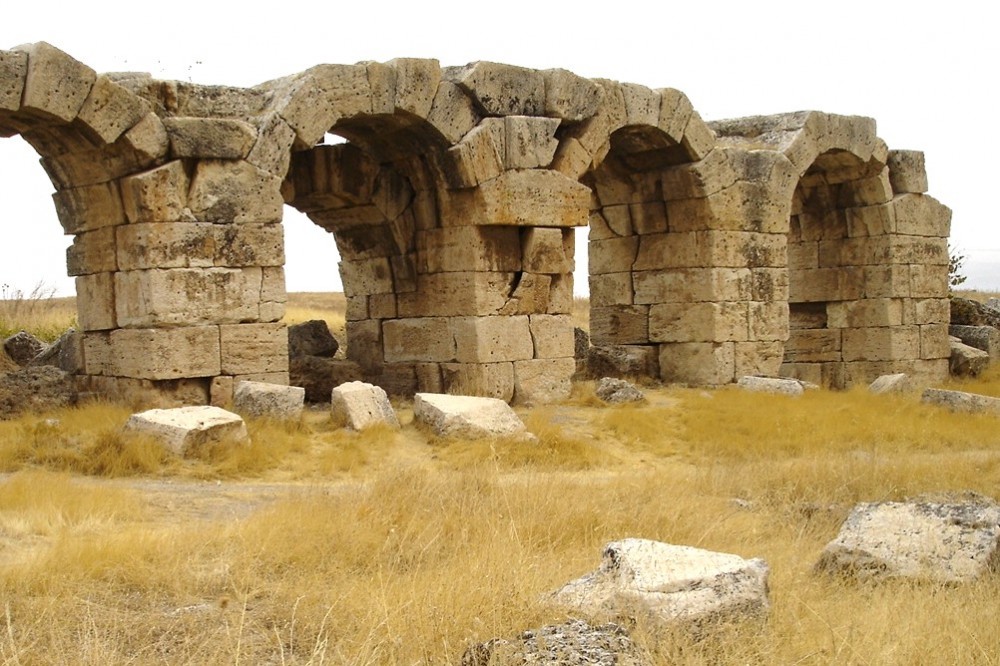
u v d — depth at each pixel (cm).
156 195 1689
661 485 1337
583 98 2109
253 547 943
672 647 689
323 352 2402
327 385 2138
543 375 2103
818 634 748
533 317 2094
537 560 924
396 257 2184
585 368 2531
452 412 1655
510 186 2012
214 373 1738
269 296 1789
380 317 2244
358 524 1024
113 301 1797
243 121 1781
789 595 827
